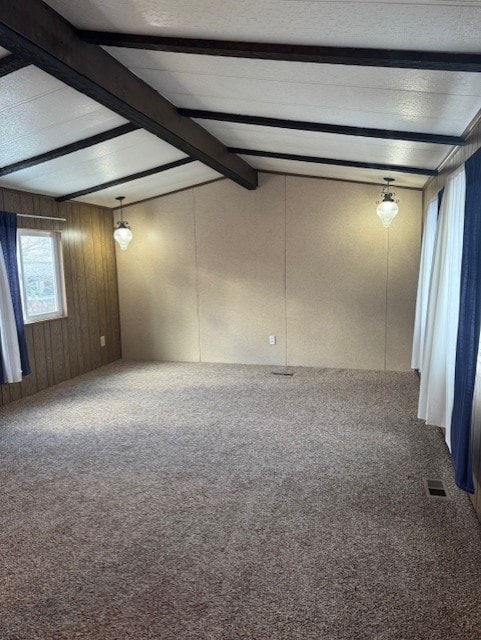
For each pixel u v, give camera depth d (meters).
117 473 3.17
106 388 5.28
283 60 2.27
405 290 5.72
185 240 6.39
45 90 2.80
